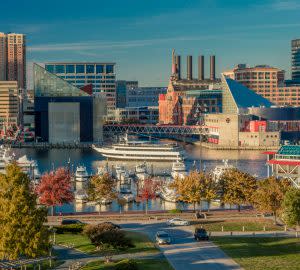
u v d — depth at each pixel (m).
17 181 134.00
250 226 195.62
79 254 152.75
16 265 122.88
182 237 177.50
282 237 177.50
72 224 184.38
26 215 131.62
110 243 155.50
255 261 146.38
